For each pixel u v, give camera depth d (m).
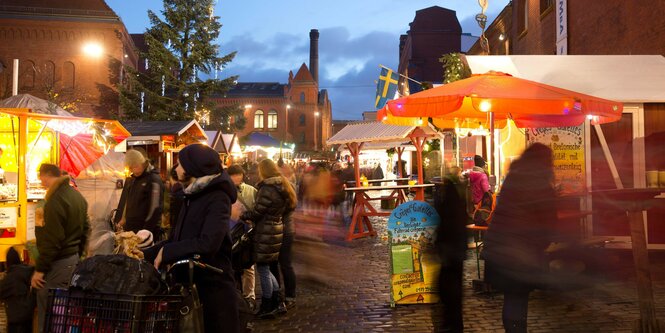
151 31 41.66
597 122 9.58
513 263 4.66
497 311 6.60
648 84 10.42
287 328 6.20
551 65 11.05
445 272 5.68
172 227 7.02
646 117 10.29
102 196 12.69
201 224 3.62
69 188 5.01
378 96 17.28
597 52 15.50
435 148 20.34
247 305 4.01
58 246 4.82
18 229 8.61
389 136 13.51
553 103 7.60
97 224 8.10
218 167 3.70
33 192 10.12
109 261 3.20
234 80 42.94
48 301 3.19
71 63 44.94
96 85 44.81
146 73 44.62
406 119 10.87
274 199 6.35
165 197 9.36
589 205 10.10
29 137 12.25
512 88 7.75
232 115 44.41
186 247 3.49
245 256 6.28
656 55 11.60
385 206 21.02
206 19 41.91
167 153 18.41
